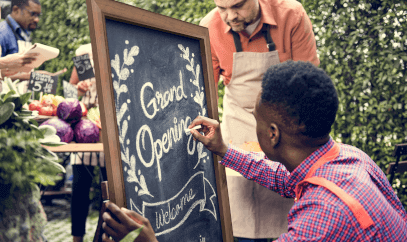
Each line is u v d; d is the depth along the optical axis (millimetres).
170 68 1156
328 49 2959
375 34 2881
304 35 2188
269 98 938
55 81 2113
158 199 1025
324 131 925
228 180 2068
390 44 2852
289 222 933
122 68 975
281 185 1258
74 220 2551
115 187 876
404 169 2621
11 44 2537
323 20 2967
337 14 2932
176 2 3344
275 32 2164
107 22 952
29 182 961
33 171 958
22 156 945
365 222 816
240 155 1296
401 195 2943
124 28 1004
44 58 2012
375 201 866
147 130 1026
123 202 892
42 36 4160
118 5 966
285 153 1004
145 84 1045
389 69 2855
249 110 2213
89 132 1760
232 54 2232
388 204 915
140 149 993
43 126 1071
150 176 1011
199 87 1286
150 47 1086
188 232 1124
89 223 3391
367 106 2920
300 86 886
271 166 1290
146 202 983
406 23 2811
